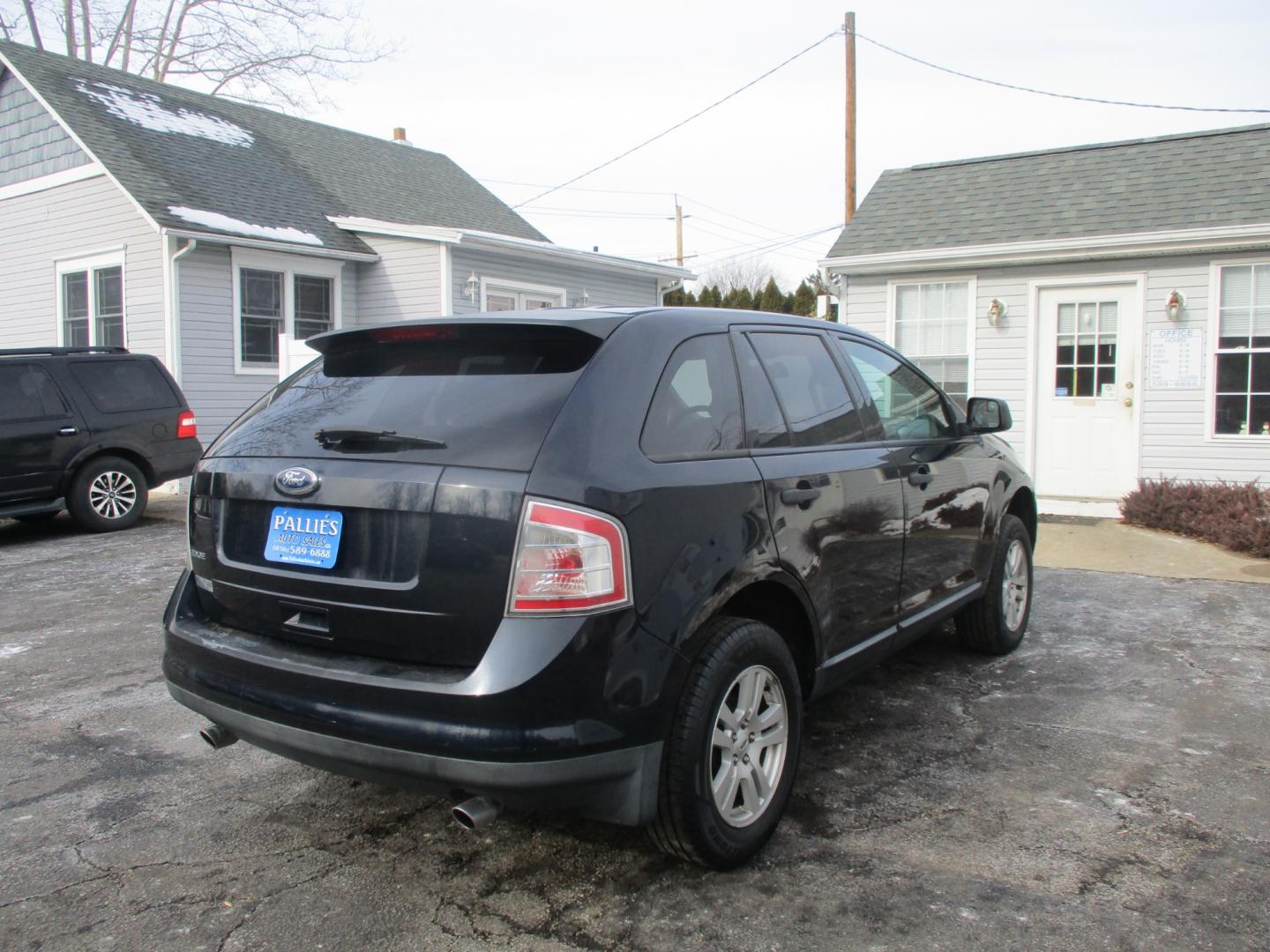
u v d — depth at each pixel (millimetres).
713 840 2828
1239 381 9398
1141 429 9852
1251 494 8359
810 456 3447
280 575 2844
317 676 2678
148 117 14656
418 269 14156
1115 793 3502
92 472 9188
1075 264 10016
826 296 13312
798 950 2570
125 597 6695
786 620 3375
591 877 2963
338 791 3602
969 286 10586
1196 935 2617
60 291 13875
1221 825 3250
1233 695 4527
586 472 2578
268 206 13922
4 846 3191
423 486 2609
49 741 4098
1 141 14539
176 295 12305
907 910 2754
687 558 2756
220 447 3174
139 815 3408
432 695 2496
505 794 2461
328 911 2793
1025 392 10383
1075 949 2559
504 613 2496
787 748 3148
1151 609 6121
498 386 2832
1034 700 4492
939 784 3598
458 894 2879
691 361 3121
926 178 11961
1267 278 9219
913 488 4027
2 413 8648
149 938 2666
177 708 4508
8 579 7266
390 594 2625
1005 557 5004
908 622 4062
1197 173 10211
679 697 2742
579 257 15711
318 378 3291
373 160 18141
